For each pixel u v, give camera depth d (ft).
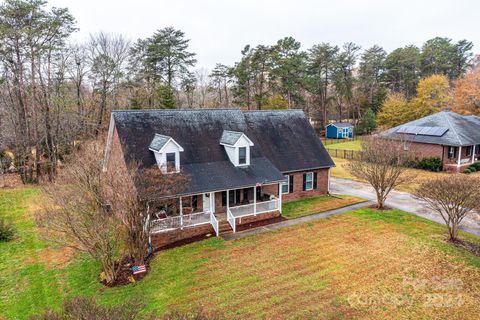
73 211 42.68
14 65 101.81
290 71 175.83
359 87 240.32
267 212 69.46
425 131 120.16
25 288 44.01
